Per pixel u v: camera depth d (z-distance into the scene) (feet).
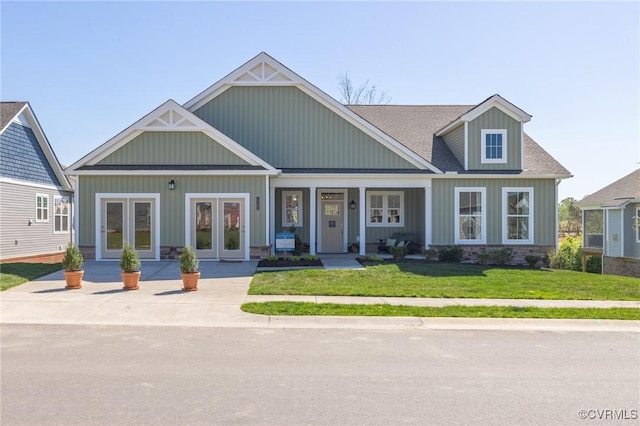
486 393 18.48
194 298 36.73
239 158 59.26
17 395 17.80
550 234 64.03
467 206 63.93
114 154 59.00
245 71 64.39
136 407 16.72
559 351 24.62
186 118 59.06
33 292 38.75
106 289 40.27
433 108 81.61
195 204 58.75
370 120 77.25
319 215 71.56
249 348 24.54
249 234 58.75
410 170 64.03
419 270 50.65
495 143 64.39
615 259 83.87
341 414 16.29
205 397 17.71
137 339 26.21
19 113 70.44
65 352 23.56
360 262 56.95
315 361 22.36
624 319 31.30
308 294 38.24
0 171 66.59
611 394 18.56
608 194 89.86
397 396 18.02
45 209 79.51
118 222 58.49
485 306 34.22
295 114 64.95
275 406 16.92
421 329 29.04
